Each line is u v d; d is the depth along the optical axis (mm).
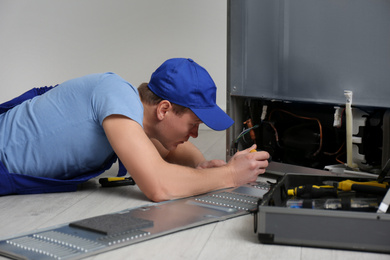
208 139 3297
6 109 1948
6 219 1562
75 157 1793
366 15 1800
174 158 2086
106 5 4031
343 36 1862
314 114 2068
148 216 1490
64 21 4109
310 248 1290
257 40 2088
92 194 1848
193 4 3877
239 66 2156
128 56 4051
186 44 3926
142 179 1597
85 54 4117
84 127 1747
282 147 2176
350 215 1250
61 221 1544
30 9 4133
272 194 1442
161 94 1694
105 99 1686
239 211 1555
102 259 1220
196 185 1667
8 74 4227
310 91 1969
